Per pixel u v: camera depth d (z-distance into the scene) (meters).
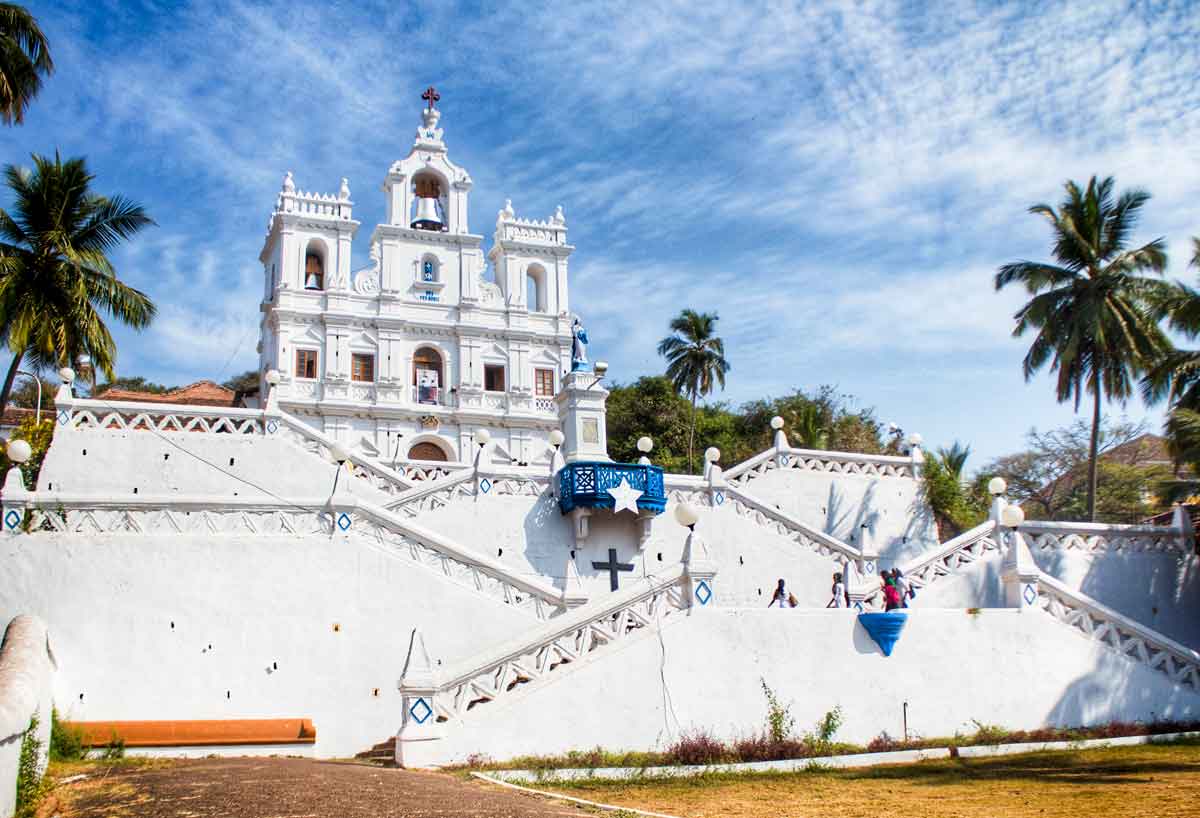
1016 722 18.48
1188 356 29.20
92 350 31.66
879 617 18.12
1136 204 36.66
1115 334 35.81
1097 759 16.16
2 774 10.12
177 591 18.62
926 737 17.88
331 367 46.25
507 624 20.28
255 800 10.64
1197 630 25.50
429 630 19.77
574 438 28.38
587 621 16.81
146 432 26.47
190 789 11.38
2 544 18.11
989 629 18.92
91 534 18.55
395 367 47.41
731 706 17.02
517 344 50.00
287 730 17.56
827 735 17.16
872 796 13.30
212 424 27.20
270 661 18.75
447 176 51.50
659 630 17.02
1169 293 32.56
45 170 31.36
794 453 32.50
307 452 27.34
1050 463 54.72
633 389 63.28
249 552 19.20
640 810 12.09
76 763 14.86
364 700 19.05
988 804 12.64
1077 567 24.80
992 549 23.83
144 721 17.48
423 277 49.66
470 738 15.34
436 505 25.75
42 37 25.42
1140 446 53.38
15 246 31.11
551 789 13.70
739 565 27.22
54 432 25.94
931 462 42.06
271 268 49.81
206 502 19.28
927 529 33.34
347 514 19.94
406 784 12.16
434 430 46.94
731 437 62.19
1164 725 18.81
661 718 16.56
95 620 18.12
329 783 11.83
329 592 19.39
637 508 26.41
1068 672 19.05
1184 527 25.97
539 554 26.16
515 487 26.59
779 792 13.61
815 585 27.52
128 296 32.34
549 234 52.88
